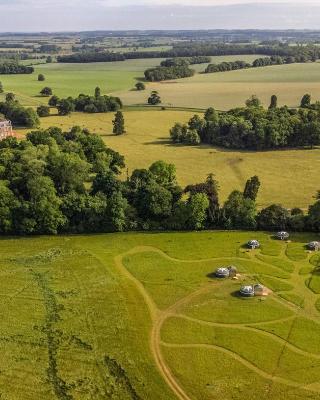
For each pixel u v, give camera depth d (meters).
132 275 112.81
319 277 110.12
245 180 179.50
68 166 143.25
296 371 82.88
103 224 134.50
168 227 135.75
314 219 130.75
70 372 83.00
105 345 89.50
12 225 132.50
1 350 88.06
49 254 122.81
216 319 96.75
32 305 101.56
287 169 191.75
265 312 98.56
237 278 110.19
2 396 77.81
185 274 112.75
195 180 179.88
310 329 93.25
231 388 79.50
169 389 79.50
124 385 80.38
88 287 108.06
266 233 132.38
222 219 136.25
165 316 97.94
